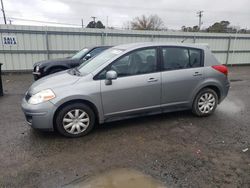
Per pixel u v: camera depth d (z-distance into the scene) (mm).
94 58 4918
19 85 9438
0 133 4281
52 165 3207
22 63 13305
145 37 15648
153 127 4562
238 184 2789
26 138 4062
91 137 4117
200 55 4965
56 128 4098
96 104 4109
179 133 4281
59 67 8477
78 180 2879
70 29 13836
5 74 12789
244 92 7961
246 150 3641
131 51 4371
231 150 3639
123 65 4305
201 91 5008
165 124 4719
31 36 13148
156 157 3424
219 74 5090
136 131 4375
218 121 4898
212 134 4242
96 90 4066
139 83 4340
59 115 3959
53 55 13828
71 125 4047
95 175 2980
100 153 3545
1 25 12484
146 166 3184
